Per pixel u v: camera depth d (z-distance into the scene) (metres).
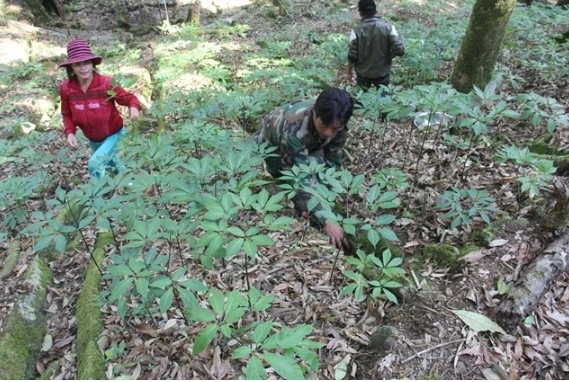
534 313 2.31
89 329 2.58
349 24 9.53
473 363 2.10
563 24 8.04
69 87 3.66
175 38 8.97
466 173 3.45
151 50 8.53
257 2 12.55
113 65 7.43
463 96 3.11
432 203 3.25
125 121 5.46
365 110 3.67
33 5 11.73
